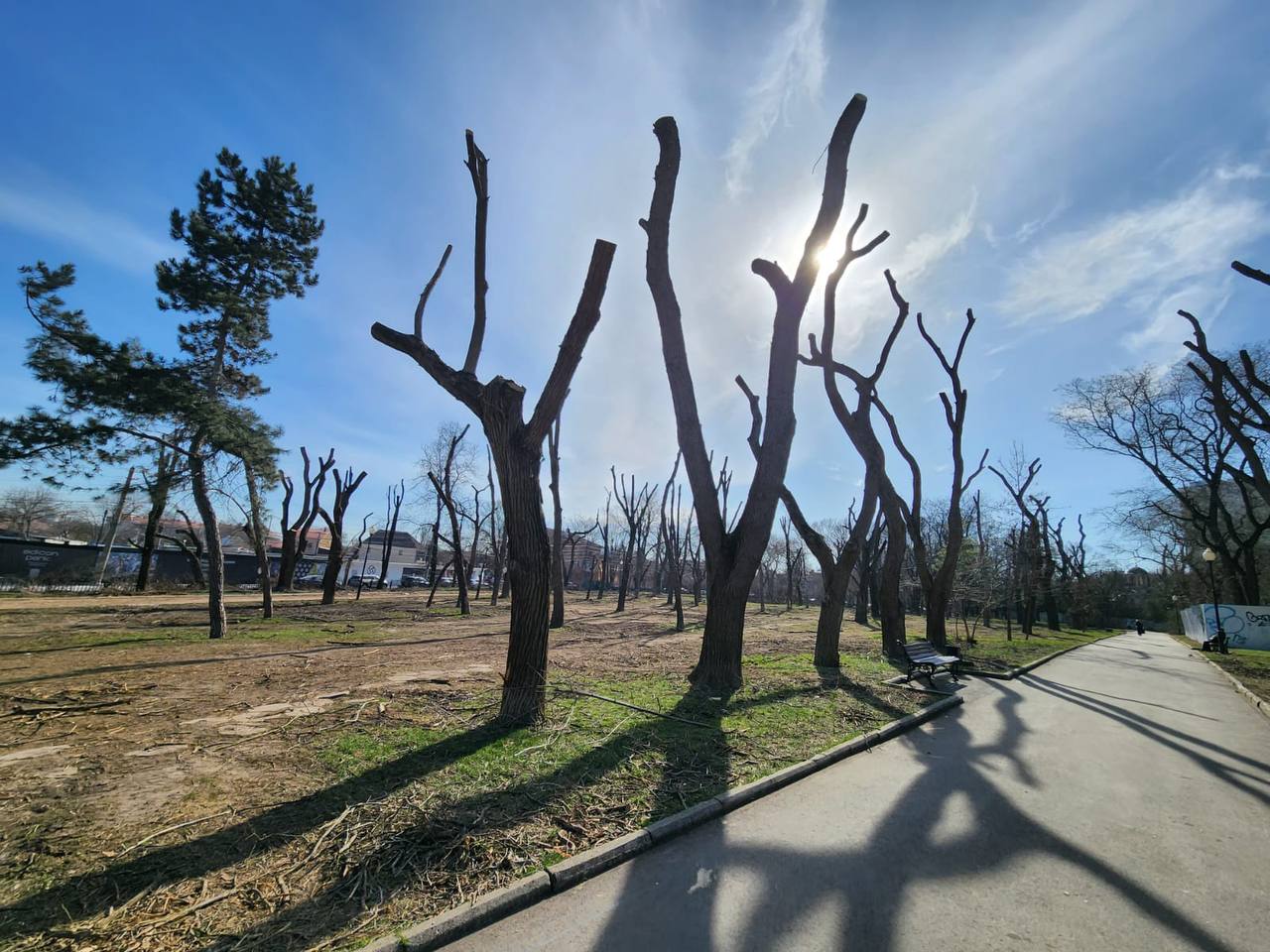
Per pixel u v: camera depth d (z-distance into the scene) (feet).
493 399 21.38
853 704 26.63
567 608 94.84
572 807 13.52
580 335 21.02
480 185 23.88
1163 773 19.38
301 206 51.11
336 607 75.36
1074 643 80.07
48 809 12.69
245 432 43.14
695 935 9.45
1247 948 9.54
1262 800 16.78
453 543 78.18
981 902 10.74
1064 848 13.19
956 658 38.42
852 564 39.52
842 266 42.24
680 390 29.66
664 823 13.05
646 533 152.35
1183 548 125.39
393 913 9.37
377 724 19.39
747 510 29.22
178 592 96.12
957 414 54.24
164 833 11.67
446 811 12.85
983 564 78.43
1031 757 20.76
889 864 12.14
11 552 105.40
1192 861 12.69
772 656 42.50
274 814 12.60
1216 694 37.65
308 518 103.60
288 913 9.26
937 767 19.11
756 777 16.39
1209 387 49.01
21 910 9.07
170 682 25.70
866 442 42.91
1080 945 9.52
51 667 28.68
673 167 28.58
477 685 25.94
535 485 21.24
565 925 9.66
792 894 10.79
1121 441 91.09
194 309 47.11
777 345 30.01
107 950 8.24
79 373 38.83
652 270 29.19
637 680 29.01
